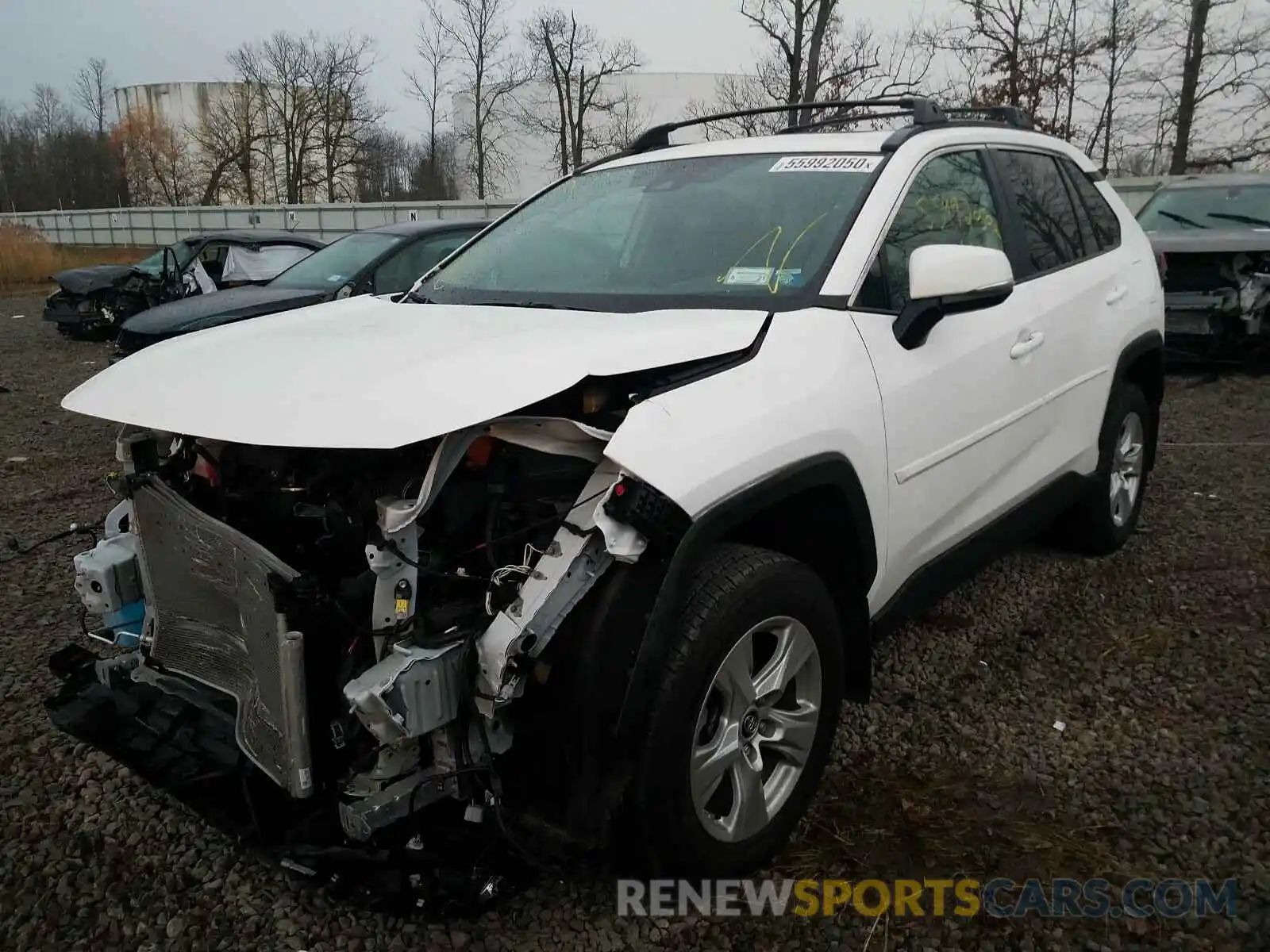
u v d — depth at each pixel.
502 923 2.45
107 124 60.44
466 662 2.10
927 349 3.02
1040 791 2.97
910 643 3.96
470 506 2.28
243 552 2.22
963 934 2.41
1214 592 4.32
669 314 2.77
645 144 4.08
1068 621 4.11
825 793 2.97
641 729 2.19
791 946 2.38
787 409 2.45
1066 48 21.44
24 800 2.98
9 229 27.62
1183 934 2.40
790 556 2.71
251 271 13.06
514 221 3.84
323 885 2.29
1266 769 3.04
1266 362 9.78
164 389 2.45
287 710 2.16
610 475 2.18
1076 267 4.07
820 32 16.92
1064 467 4.03
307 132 46.97
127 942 2.41
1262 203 9.48
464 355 2.38
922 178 3.29
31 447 7.61
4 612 4.31
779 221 3.13
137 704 2.67
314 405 2.17
